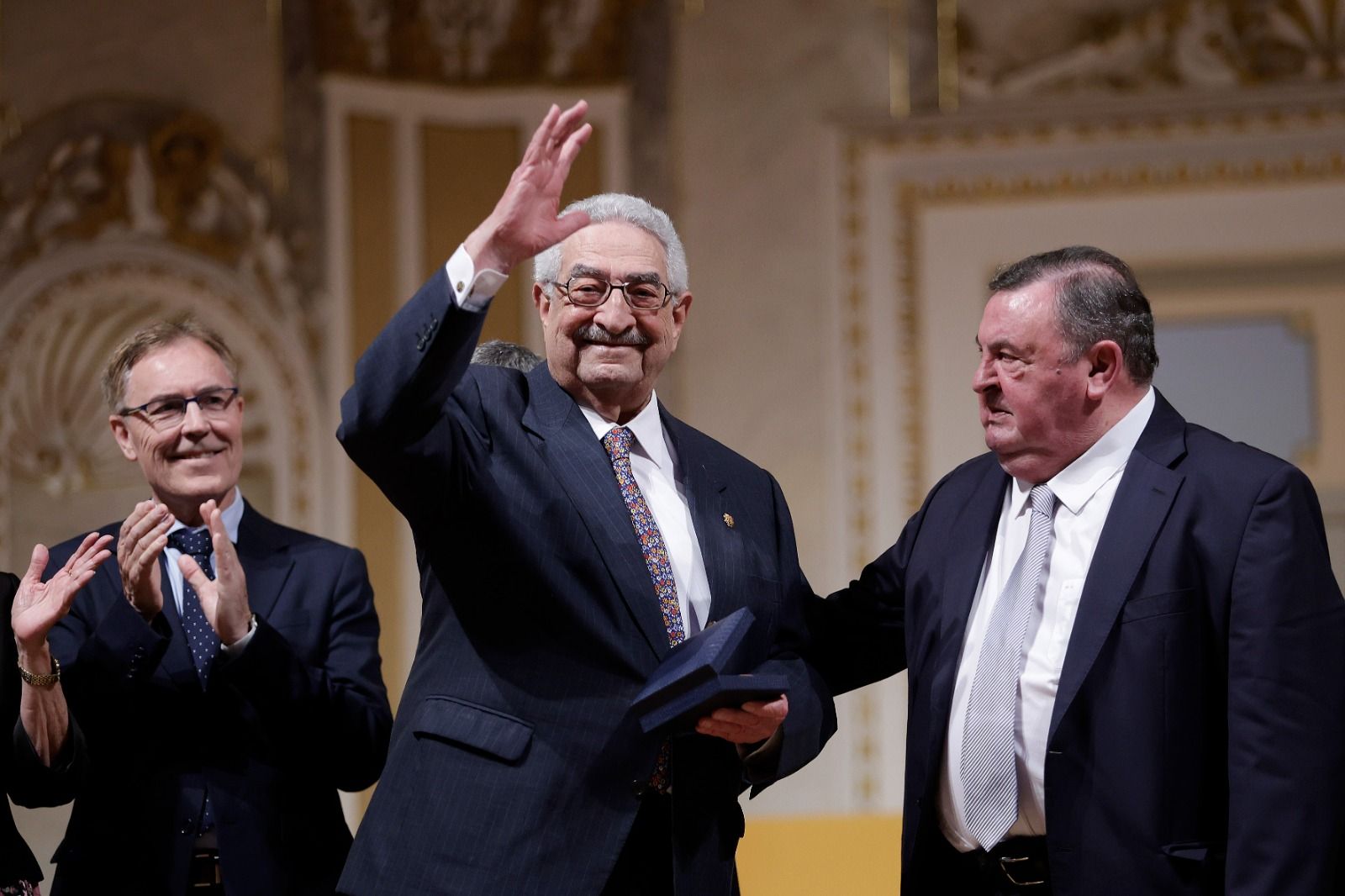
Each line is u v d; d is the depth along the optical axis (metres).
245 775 10.25
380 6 24.64
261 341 24.02
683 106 25.50
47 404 23.28
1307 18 24.75
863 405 25.30
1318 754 8.80
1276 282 25.05
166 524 10.13
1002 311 9.73
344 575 11.26
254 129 24.12
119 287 23.48
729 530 9.66
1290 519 9.16
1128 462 9.65
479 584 8.95
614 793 8.77
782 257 25.47
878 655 10.90
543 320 9.69
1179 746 9.07
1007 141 25.27
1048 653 9.44
